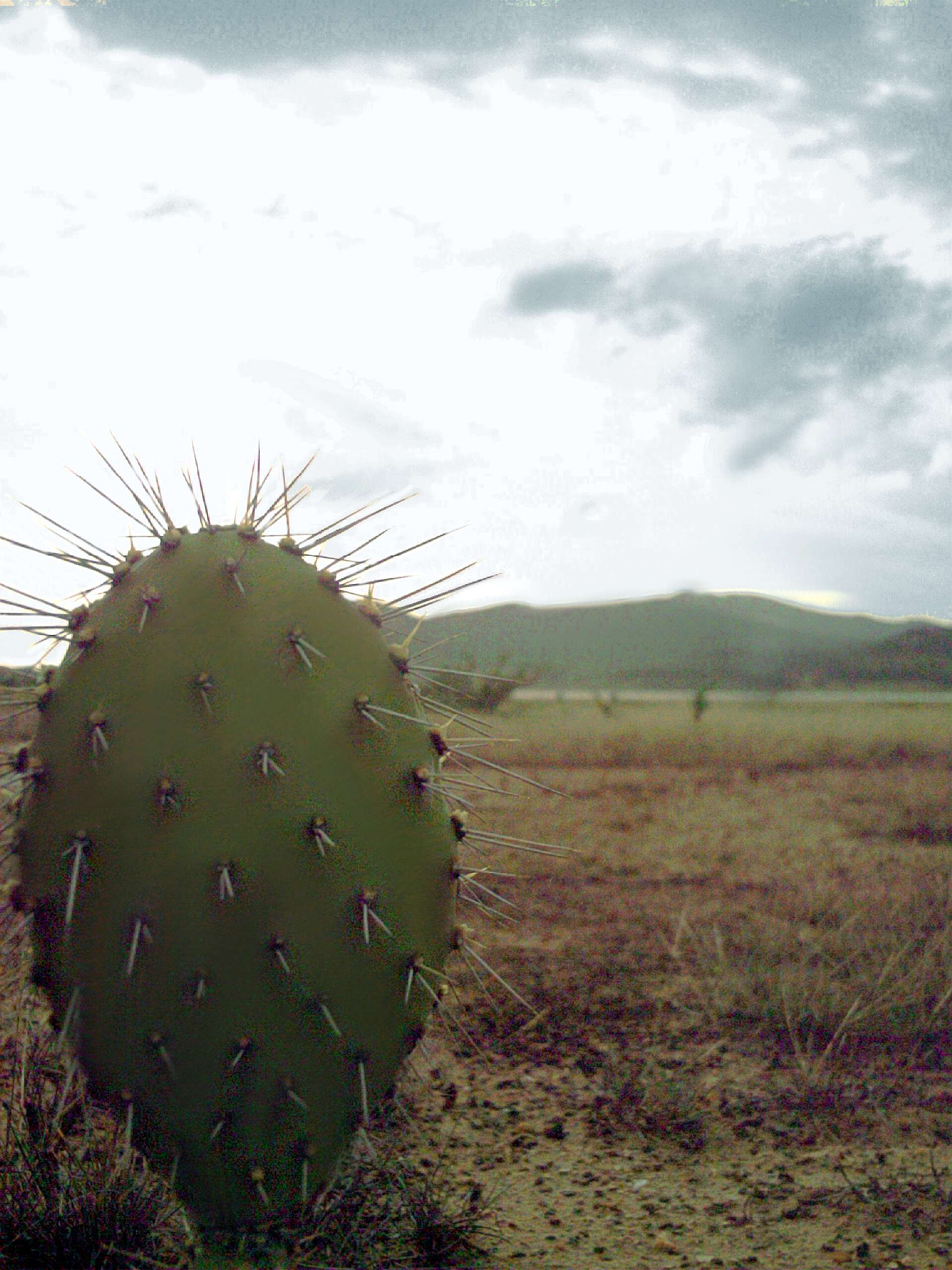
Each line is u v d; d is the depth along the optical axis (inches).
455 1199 112.8
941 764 591.5
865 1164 124.8
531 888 283.0
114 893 83.0
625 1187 118.6
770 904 259.1
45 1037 109.4
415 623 99.7
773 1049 162.7
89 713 85.4
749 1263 100.7
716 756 634.2
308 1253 94.3
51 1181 97.2
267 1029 83.5
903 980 177.3
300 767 84.3
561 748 646.5
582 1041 166.1
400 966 87.1
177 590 88.4
